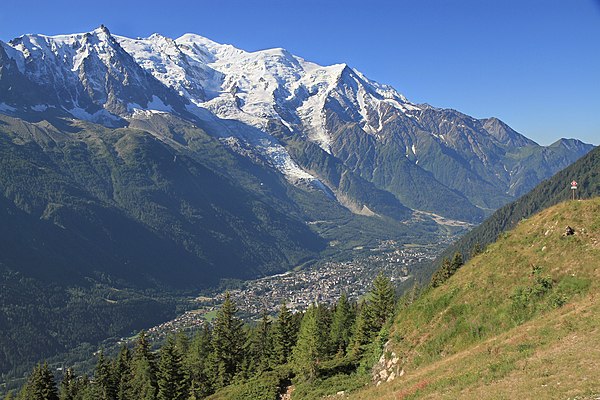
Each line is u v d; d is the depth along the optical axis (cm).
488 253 5741
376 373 5525
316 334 7362
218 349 9769
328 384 6050
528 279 4916
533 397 2850
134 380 10638
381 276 8794
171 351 9281
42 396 9281
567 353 3369
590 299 4250
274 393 6838
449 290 5556
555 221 5366
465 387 3525
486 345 4300
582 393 2686
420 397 3753
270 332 10988
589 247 4828
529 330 4138
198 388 9606
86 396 10725
